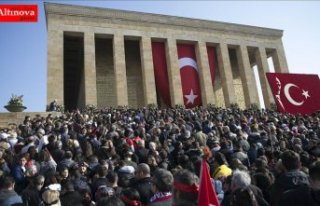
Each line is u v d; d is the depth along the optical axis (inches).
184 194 154.4
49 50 1549.0
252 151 492.1
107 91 1732.3
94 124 798.5
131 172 342.6
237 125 804.6
